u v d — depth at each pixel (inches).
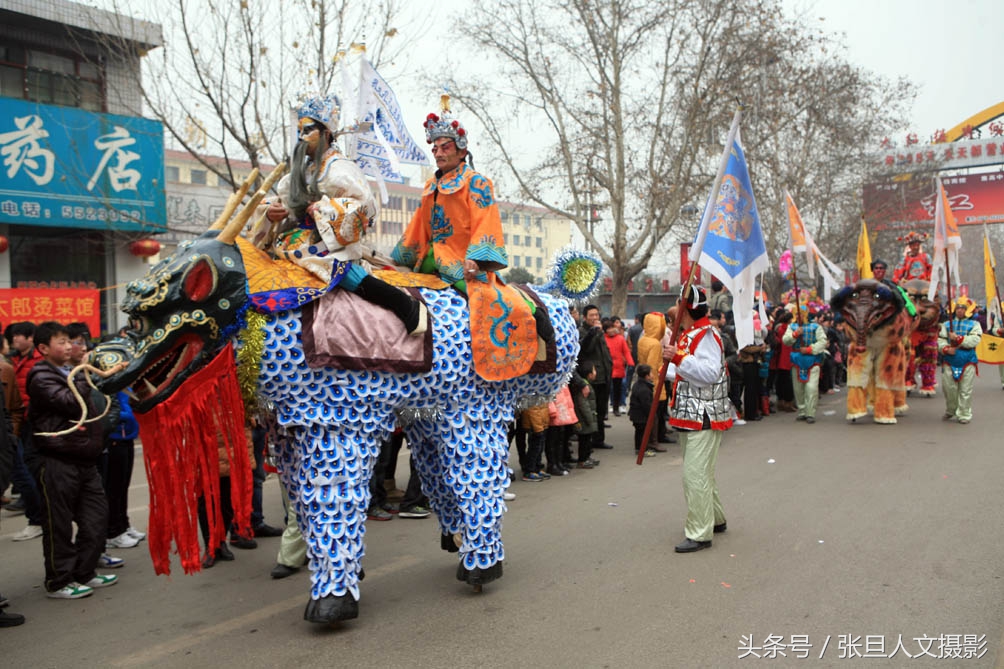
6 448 183.3
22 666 145.3
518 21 685.3
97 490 193.3
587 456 331.9
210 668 142.2
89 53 507.5
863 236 543.2
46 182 480.4
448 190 170.4
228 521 217.6
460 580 180.7
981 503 244.8
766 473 300.7
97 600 182.7
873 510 239.0
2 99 461.4
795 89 808.9
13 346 263.0
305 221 158.9
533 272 1294.3
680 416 205.9
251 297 144.3
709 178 692.1
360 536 154.9
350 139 210.2
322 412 149.8
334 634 155.4
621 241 703.1
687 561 195.6
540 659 141.2
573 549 209.0
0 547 234.7
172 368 141.0
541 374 184.1
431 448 186.7
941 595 167.8
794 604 165.0
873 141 1017.5
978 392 587.5
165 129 525.0
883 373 430.0
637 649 144.5
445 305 168.9
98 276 531.2
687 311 207.9
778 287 926.4
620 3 667.4
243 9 425.7
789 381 510.9
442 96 174.6
